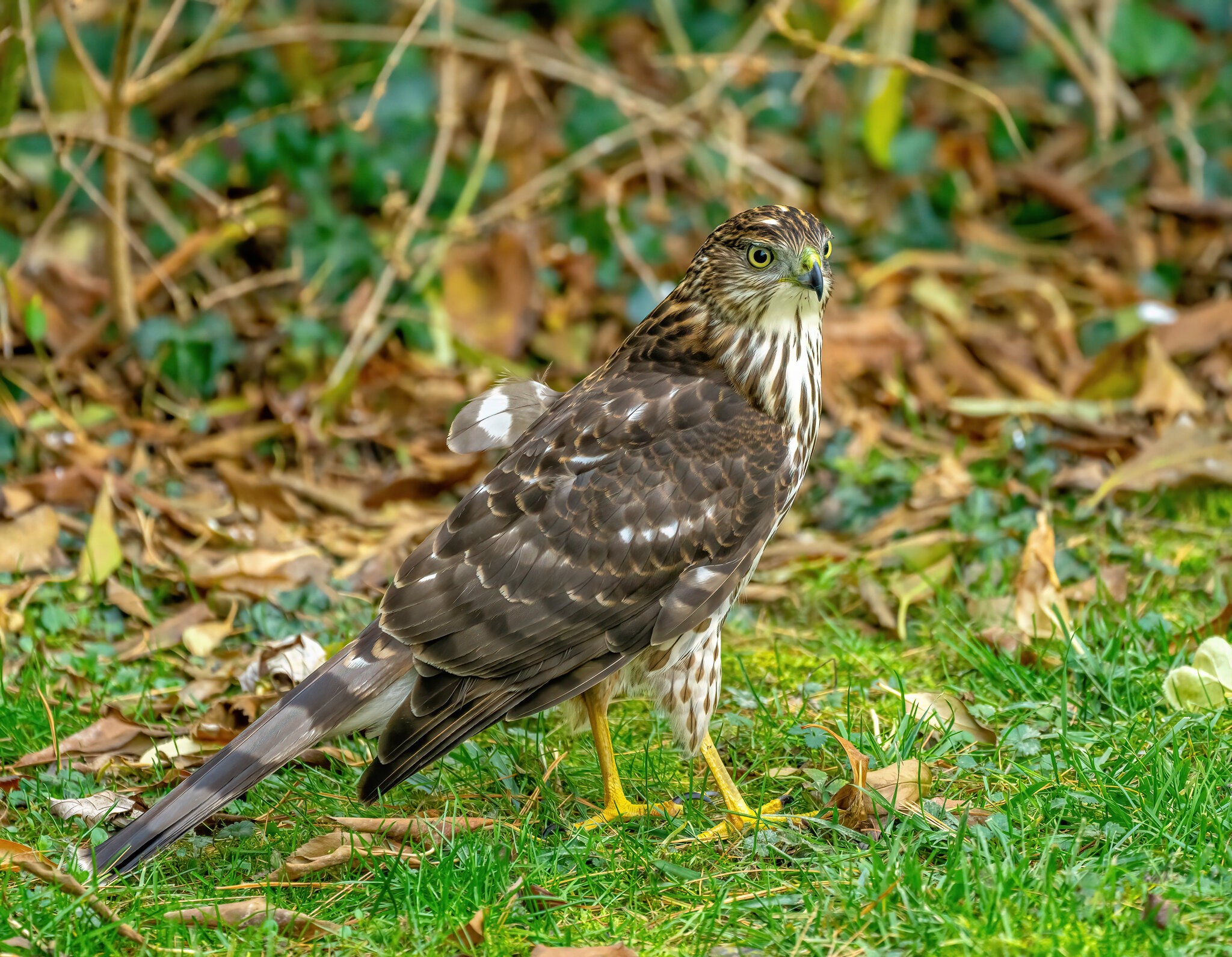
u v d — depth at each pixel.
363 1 16.50
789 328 8.04
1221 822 7.02
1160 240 15.29
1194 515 11.41
